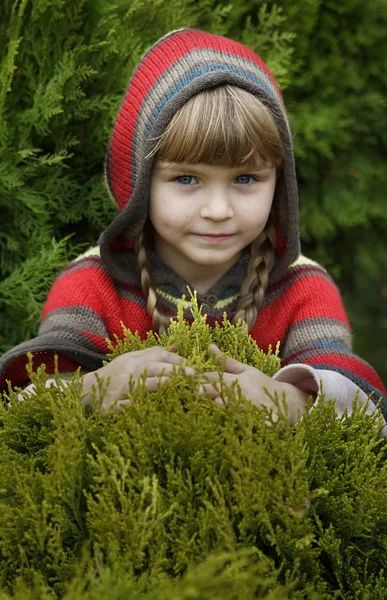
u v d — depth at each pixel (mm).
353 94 3166
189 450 1378
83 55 2260
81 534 1368
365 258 3375
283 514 1315
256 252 2105
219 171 1856
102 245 2037
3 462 1452
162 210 1930
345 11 3012
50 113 2146
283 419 1381
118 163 2070
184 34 2033
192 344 1646
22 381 2002
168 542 1322
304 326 2105
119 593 1123
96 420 1464
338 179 3188
